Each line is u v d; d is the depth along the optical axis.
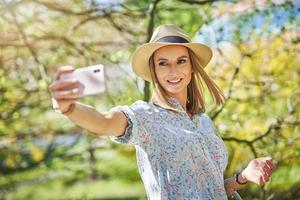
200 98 2.40
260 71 5.18
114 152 6.09
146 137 2.10
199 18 5.07
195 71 2.37
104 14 5.07
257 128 5.14
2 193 6.09
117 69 5.10
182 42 2.28
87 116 1.82
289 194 5.11
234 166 5.07
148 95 4.80
